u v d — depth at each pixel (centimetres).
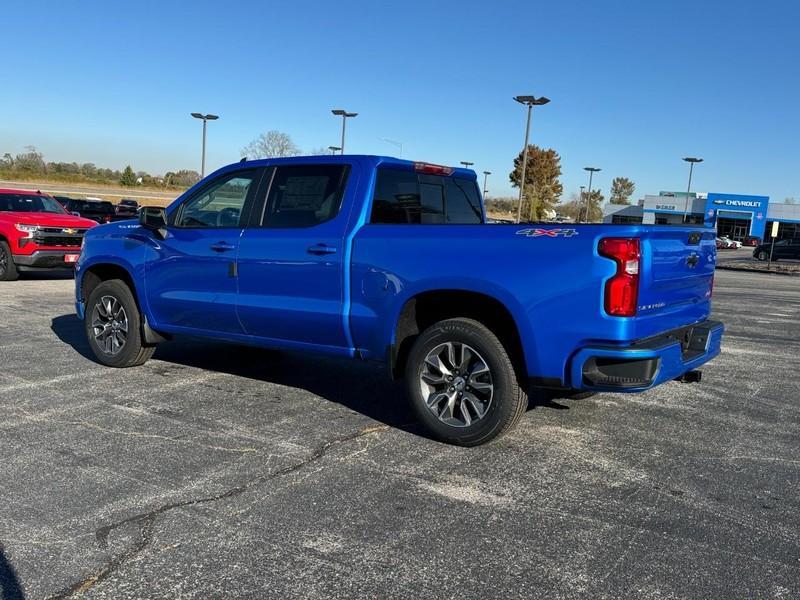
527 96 3341
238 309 571
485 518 364
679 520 368
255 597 288
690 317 497
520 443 485
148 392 594
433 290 470
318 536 341
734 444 495
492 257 446
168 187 9056
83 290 708
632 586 302
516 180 7788
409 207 563
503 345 461
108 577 301
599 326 414
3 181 6975
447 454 459
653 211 8150
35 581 297
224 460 439
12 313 995
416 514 367
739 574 313
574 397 611
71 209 3281
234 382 635
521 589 297
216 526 349
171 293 621
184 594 289
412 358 482
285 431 498
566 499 391
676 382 683
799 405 609
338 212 526
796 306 1465
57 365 686
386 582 301
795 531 358
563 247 424
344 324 514
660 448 483
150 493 387
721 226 7825
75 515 358
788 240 4131
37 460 432
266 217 566
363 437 489
